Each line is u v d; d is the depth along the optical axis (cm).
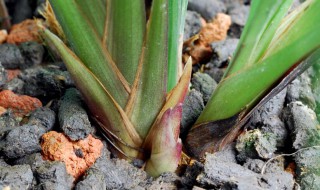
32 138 33
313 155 34
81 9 31
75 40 31
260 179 32
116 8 30
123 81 32
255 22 31
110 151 35
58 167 31
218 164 32
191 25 44
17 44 44
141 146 34
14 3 50
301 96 38
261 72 32
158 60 31
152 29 30
